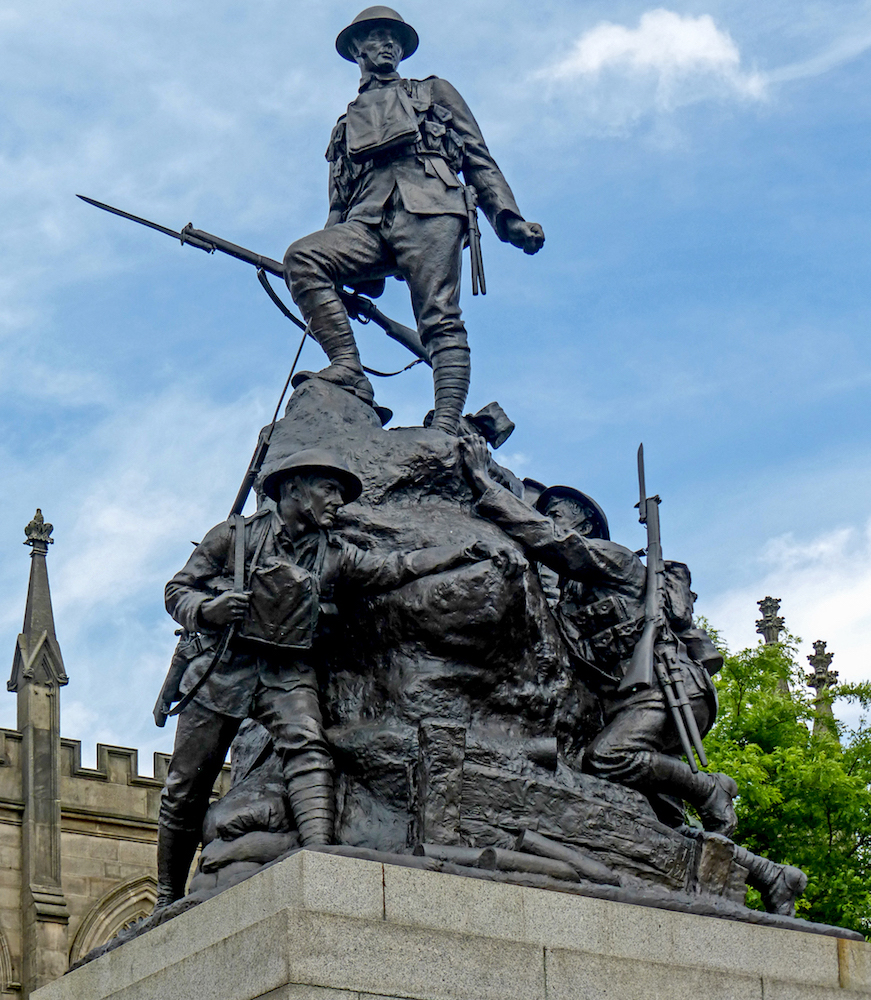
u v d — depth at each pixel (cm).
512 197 1173
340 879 789
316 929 768
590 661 1029
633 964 840
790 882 1003
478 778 924
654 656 1015
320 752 926
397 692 949
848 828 2066
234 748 1031
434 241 1134
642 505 1075
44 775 4019
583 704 1007
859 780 2084
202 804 977
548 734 977
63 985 937
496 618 948
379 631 963
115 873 4041
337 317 1130
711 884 959
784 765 2073
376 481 1036
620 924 852
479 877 840
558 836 930
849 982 906
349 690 971
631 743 987
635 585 1045
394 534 1009
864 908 2020
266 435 1072
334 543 958
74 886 3984
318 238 1137
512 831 923
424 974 784
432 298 1131
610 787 973
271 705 944
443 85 1185
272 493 966
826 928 924
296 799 915
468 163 1177
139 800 4112
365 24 1181
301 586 923
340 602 976
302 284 1134
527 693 972
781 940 898
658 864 947
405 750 931
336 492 950
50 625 4200
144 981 858
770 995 873
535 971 812
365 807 932
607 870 907
